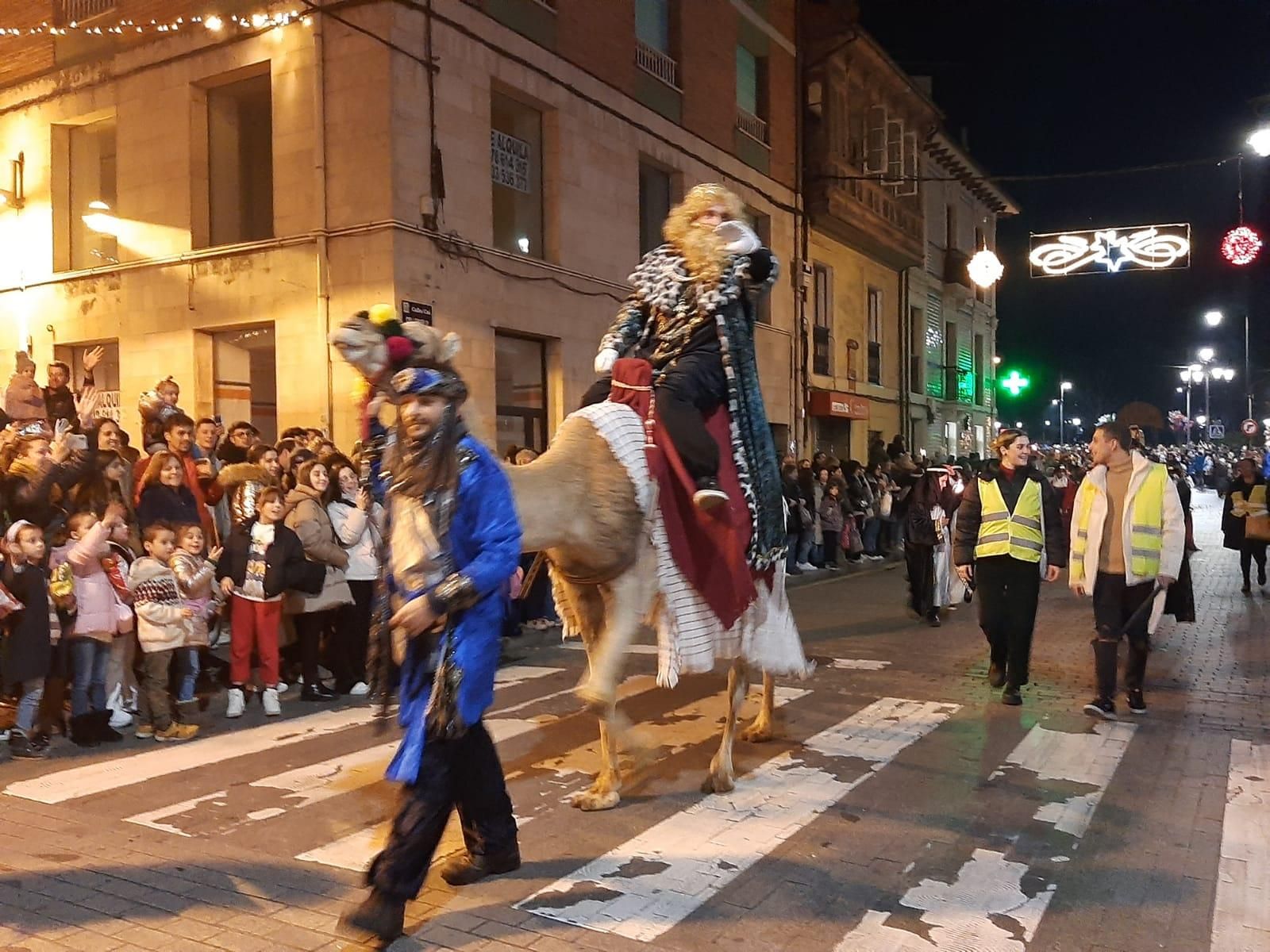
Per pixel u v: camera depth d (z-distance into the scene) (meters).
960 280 32.34
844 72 23.86
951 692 7.66
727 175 19.72
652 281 4.82
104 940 3.62
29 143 15.05
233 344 13.63
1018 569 7.27
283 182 12.75
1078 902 3.94
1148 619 7.01
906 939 3.62
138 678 6.99
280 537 7.04
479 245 13.29
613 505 4.19
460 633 3.54
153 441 9.16
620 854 4.36
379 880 3.43
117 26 13.49
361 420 3.71
